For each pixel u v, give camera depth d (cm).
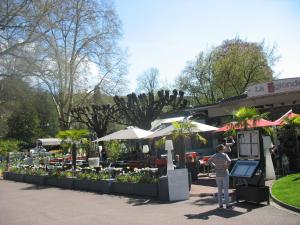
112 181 1556
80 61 3934
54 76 3597
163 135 1622
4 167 3347
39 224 1009
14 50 3325
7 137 5153
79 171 1928
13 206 1360
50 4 3322
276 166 1644
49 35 3419
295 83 2005
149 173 1441
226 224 842
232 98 2292
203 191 1331
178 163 1491
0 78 3531
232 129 1454
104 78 4162
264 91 2083
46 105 5097
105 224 946
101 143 2961
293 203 963
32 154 3350
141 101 2811
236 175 1106
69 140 2081
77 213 1127
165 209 1084
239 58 4266
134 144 2834
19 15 3219
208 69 4612
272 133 1584
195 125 1490
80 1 3753
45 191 1786
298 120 1598
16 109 4591
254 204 1050
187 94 4741
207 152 2502
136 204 1215
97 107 3112
